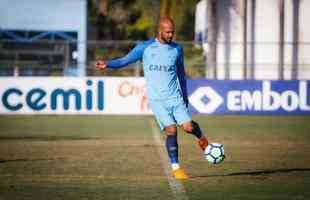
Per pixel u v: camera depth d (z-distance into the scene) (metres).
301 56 93.44
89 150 42.25
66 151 41.75
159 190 27.80
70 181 30.06
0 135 52.72
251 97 73.38
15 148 43.47
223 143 47.16
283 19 87.00
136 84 73.06
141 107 73.25
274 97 73.38
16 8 111.19
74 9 111.88
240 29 99.94
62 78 72.56
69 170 33.50
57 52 100.44
